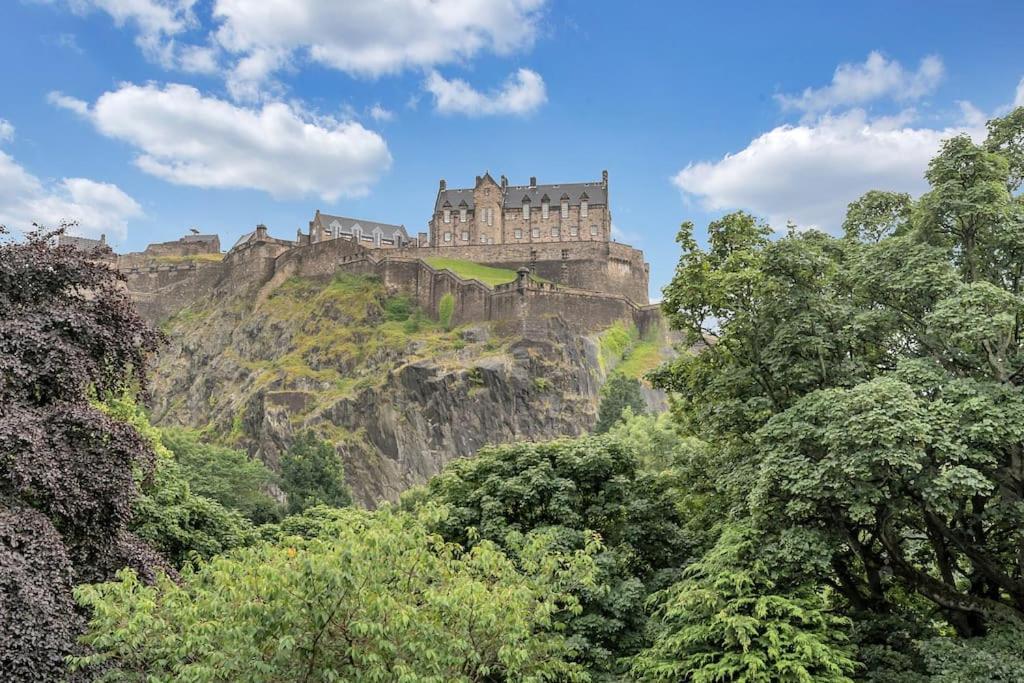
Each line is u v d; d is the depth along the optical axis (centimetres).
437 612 1792
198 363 14400
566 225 14950
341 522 1945
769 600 2050
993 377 2345
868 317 2570
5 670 1778
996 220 2475
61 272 2467
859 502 2097
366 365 11881
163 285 17212
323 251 14650
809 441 2284
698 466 3216
